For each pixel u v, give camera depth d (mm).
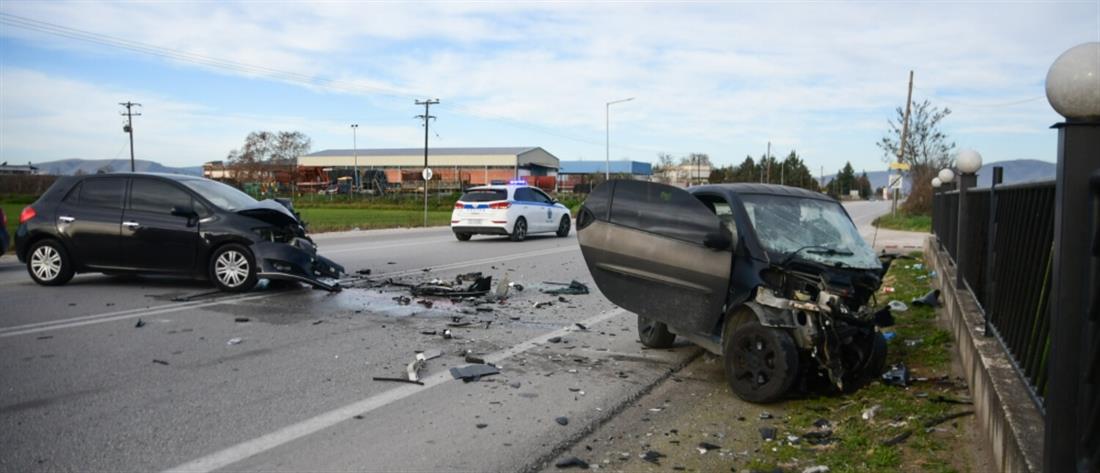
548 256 16875
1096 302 2629
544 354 7098
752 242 5867
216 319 8320
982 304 6617
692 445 4742
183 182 10484
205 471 4133
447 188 78812
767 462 4441
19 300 9297
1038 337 3971
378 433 4820
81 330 7578
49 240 10461
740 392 5633
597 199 6918
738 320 5898
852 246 6145
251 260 9961
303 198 65438
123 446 4461
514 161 91562
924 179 40281
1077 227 2711
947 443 4555
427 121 53938
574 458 4430
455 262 15250
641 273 6480
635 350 7316
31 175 53969
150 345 7000
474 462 4379
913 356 6805
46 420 4879
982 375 4719
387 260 15461
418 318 8742
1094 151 2668
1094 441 2676
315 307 9266
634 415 5344
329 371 6277
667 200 6254
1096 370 2641
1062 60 2611
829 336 5508
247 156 104125
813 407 5477
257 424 4914
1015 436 3502
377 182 74312
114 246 10258
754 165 111438
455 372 6293
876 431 4836
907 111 39375
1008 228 5277
